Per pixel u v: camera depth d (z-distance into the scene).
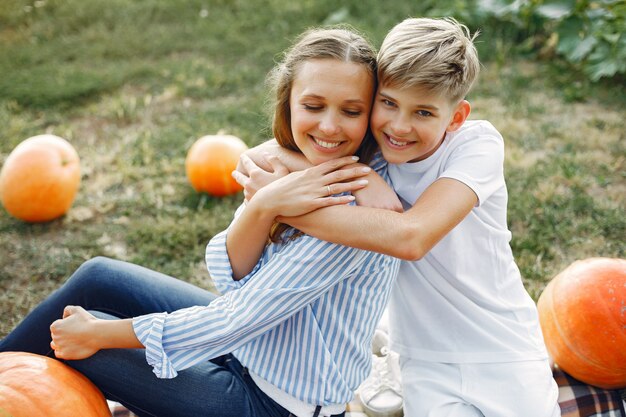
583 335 2.14
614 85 5.01
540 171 3.99
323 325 1.75
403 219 1.62
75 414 1.70
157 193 4.02
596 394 2.22
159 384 1.80
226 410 1.81
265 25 6.30
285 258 1.68
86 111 5.03
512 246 3.42
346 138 1.74
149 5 6.65
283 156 1.92
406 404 2.01
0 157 4.37
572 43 5.06
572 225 3.54
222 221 3.72
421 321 1.99
